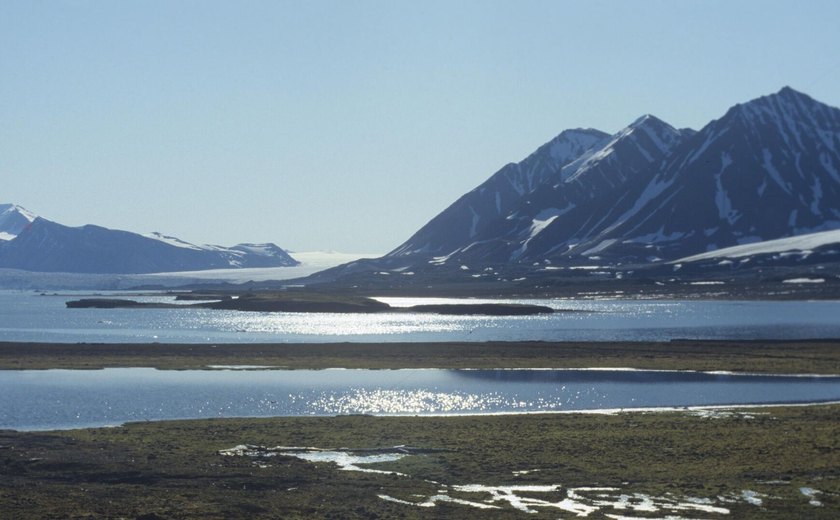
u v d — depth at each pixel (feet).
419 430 163.12
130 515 107.24
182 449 144.97
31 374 248.73
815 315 579.48
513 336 397.39
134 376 245.86
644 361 282.77
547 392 219.61
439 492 119.65
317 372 258.16
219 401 201.67
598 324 490.49
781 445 148.97
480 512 110.11
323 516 108.58
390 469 132.67
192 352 299.58
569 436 157.38
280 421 172.35
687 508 111.75
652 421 173.37
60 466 132.26
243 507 111.55
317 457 140.67
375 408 194.59
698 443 150.92
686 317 559.79
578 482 125.08
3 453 139.85
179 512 108.88
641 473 130.31
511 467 134.00
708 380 242.99
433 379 244.01
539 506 112.88
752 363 278.26
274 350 306.55
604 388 227.20
